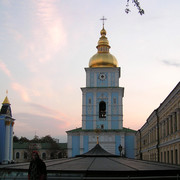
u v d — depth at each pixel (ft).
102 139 251.80
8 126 290.15
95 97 258.37
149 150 217.77
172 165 65.00
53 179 50.52
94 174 51.47
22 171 57.62
